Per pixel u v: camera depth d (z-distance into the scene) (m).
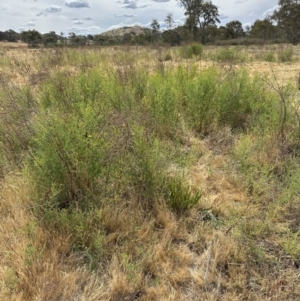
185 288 2.21
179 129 4.50
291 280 2.27
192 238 2.64
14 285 2.08
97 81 4.75
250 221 2.72
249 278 2.29
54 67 7.04
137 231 2.57
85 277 2.23
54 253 2.32
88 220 2.54
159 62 8.95
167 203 2.91
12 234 2.51
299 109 4.91
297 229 2.76
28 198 2.83
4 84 4.88
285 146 3.79
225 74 5.74
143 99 4.52
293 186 3.04
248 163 3.54
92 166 2.79
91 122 2.96
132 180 2.92
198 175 3.50
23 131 3.60
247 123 4.69
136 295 2.14
